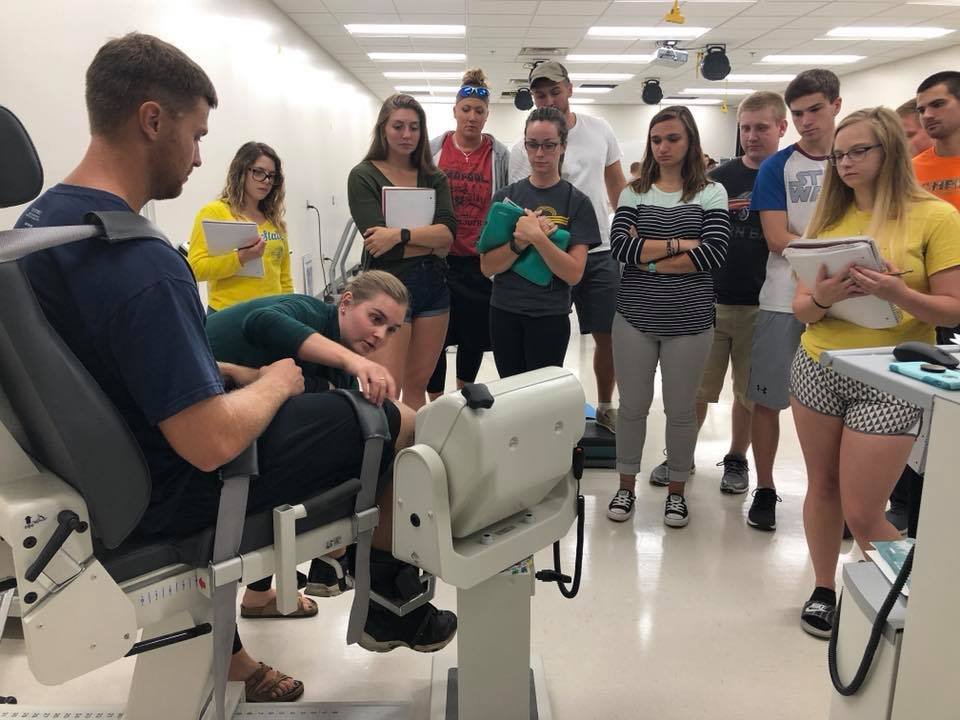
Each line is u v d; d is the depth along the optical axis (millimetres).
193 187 4258
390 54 8656
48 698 1610
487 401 1077
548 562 2268
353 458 1215
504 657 1340
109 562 990
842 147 1635
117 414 936
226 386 1308
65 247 925
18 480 953
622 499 2590
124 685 1657
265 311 1379
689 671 1719
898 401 1512
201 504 1048
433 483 1084
